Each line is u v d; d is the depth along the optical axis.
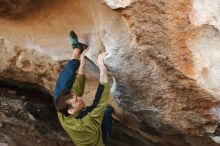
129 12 3.68
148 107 4.22
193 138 4.41
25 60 4.88
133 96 4.18
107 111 4.58
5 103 5.71
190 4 3.56
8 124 5.79
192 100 3.98
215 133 4.18
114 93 4.23
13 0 4.23
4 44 4.84
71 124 4.22
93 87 4.68
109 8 3.78
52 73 4.83
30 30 4.64
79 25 4.28
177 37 3.69
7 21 4.65
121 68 3.98
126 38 3.85
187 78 3.83
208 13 3.56
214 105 3.92
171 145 4.80
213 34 3.60
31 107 5.65
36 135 5.75
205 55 3.69
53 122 5.66
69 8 4.22
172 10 3.60
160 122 4.32
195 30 3.63
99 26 4.04
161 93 4.05
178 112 4.13
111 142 5.34
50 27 4.50
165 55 3.80
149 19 3.68
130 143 5.23
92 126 4.16
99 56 4.04
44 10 4.37
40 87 5.38
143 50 3.84
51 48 4.63
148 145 5.08
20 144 5.83
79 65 4.25
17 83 5.50
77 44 4.26
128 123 4.82
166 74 3.91
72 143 5.64
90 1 3.95
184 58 3.76
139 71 3.97
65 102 4.17
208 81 3.77
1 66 5.11
